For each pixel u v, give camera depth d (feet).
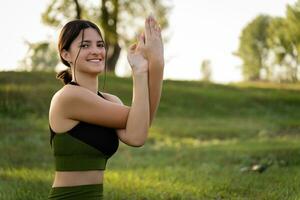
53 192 13.44
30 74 104.94
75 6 150.92
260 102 118.83
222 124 88.17
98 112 13.19
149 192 27.27
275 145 55.31
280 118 104.88
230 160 44.04
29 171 36.14
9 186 29.17
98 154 13.33
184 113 101.35
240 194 26.48
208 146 58.59
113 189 28.25
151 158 48.44
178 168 38.63
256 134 76.54
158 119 91.97
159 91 13.43
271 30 246.68
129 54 13.42
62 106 13.29
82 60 13.53
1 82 97.14
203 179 31.53
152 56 13.25
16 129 71.72
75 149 13.21
